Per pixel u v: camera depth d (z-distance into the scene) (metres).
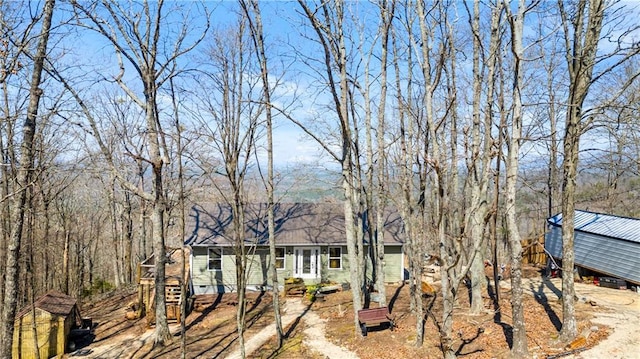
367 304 20.30
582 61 13.70
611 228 21.53
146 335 19.55
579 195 33.59
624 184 34.06
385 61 18.30
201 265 25.38
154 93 18.11
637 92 19.02
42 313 17.56
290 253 26.05
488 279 22.22
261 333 18.34
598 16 13.52
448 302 11.07
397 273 26.38
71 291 27.66
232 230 25.44
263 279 25.70
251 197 28.38
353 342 15.95
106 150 18.41
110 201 34.09
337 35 15.91
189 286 25.25
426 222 19.48
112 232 37.81
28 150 12.15
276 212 28.05
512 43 12.30
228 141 15.72
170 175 22.72
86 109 18.12
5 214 19.08
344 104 15.80
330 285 24.44
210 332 19.09
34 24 12.09
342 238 25.95
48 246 24.70
